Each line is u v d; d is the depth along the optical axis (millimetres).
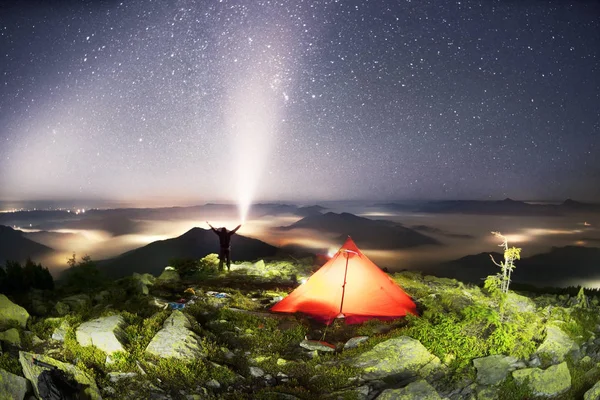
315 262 23094
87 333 8469
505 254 12406
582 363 8828
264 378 8281
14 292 13031
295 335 10273
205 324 10555
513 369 8320
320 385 8039
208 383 7793
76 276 14297
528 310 12078
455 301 12859
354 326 11242
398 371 8453
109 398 7059
